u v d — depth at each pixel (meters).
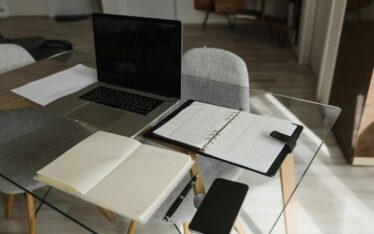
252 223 0.93
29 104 1.20
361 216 1.65
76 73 1.42
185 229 0.93
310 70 3.30
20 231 1.64
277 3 3.92
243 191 0.80
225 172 0.93
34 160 1.24
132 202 0.74
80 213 0.99
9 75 1.41
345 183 1.86
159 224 1.36
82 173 0.82
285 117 1.18
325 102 2.57
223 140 0.98
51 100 1.22
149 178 0.81
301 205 1.72
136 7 4.77
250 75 3.24
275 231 1.41
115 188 0.78
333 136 2.26
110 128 1.05
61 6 5.32
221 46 4.04
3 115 1.44
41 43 2.52
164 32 1.14
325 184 1.85
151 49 1.18
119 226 1.02
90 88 1.29
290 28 3.64
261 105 1.29
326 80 2.53
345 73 2.10
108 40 1.26
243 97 1.29
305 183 1.86
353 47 1.96
